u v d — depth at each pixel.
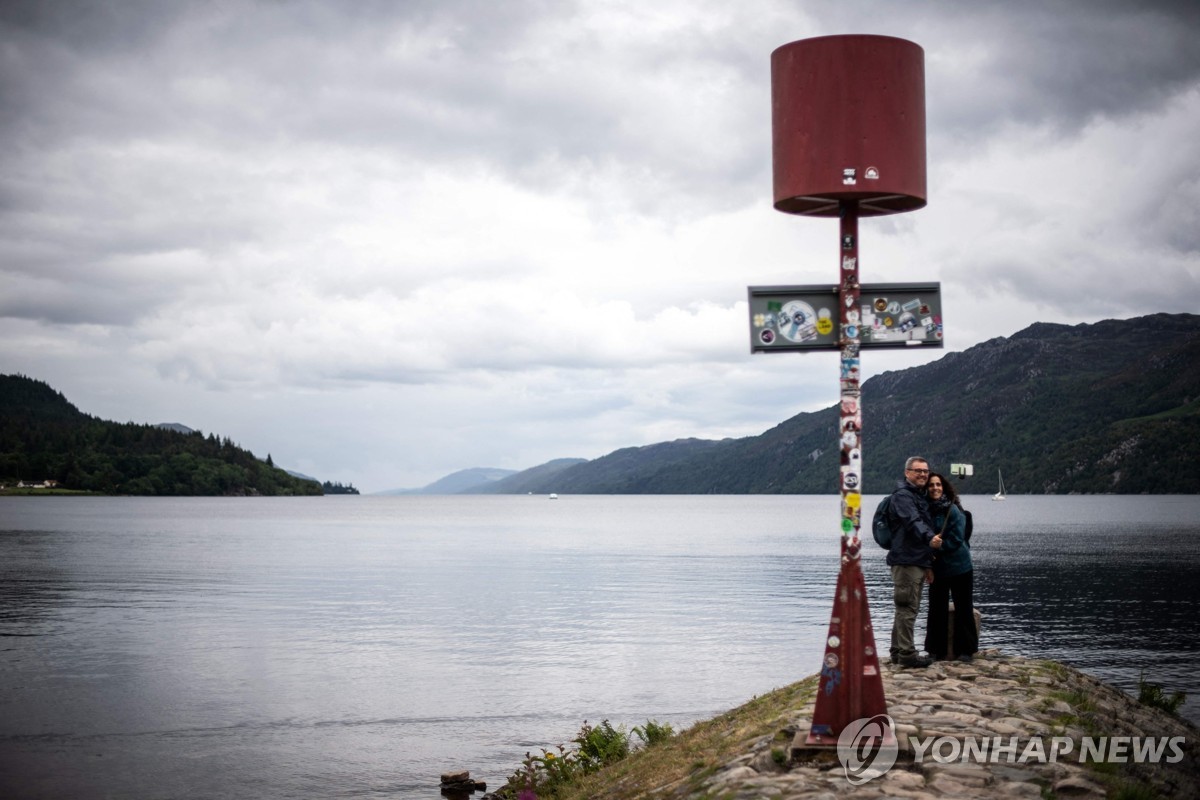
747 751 8.32
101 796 15.62
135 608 40.78
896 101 7.21
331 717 21.06
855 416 7.38
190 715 21.19
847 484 7.46
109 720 20.72
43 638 32.19
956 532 11.34
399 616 38.53
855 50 7.15
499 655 28.89
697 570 61.94
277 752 18.31
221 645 30.81
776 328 7.39
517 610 40.44
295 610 40.41
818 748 7.50
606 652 29.44
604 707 21.89
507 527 137.38
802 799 6.66
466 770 16.83
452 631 34.12
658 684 24.42
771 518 175.75
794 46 7.32
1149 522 128.50
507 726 20.27
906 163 7.22
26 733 19.64
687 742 11.12
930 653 11.71
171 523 137.50
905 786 6.90
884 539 11.23
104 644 30.97
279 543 92.81
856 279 7.32
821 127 7.19
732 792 7.06
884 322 7.38
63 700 22.62
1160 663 27.14
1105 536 96.12
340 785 16.28
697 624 35.81
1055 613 38.53
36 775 16.77
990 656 11.73
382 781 16.48
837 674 7.54
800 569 62.75
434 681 24.91
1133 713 10.37
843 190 7.12
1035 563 64.25
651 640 31.84
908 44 7.27
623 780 10.18
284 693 23.45
